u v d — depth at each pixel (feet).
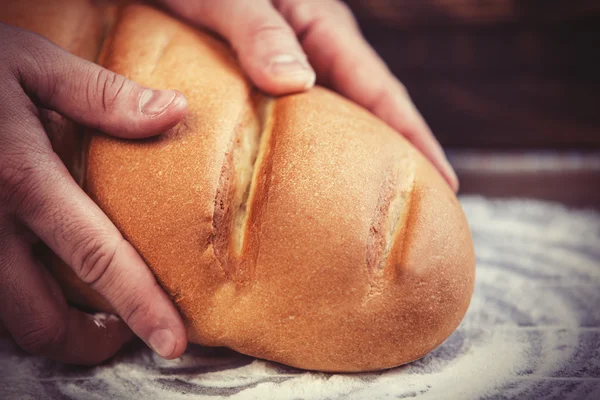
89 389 1.14
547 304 1.38
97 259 1.09
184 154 1.13
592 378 1.13
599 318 1.32
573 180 2.17
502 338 1.26
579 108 2.56
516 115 2.62
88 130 1.22
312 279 1.09
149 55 1.26
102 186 1.15
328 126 1.18
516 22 2.50
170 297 1.13
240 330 1.13
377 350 1.12
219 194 1.13
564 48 2.52
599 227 1.78
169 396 1.11
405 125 1.54
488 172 2.29
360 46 1.60
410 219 1.15
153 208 1.12
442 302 1.13
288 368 1.17
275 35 1.27
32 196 1.09
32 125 1.13
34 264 1.16
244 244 1.13
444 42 2.59
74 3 1.33
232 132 1.17
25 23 1.29
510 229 1.79
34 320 1.15
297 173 1.12
